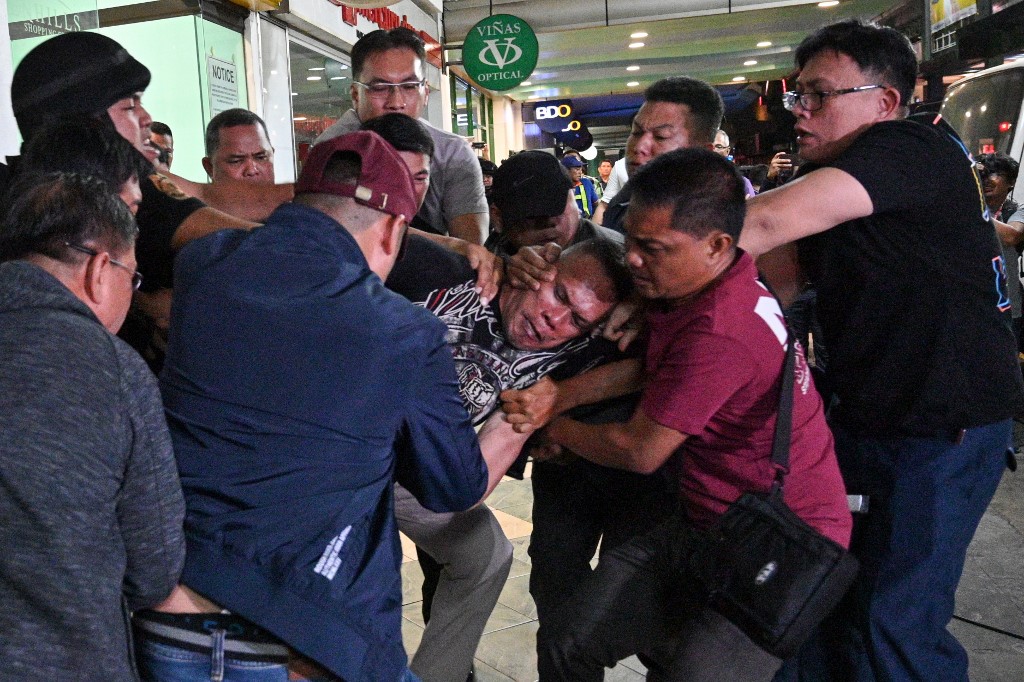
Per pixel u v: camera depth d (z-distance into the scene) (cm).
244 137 289
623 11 1080
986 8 779
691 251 158
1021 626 303
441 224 332
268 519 126
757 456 173
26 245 125
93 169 147
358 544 134
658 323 171
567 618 185
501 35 929
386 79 300
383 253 145
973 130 732
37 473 106
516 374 199
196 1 571
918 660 200
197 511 128
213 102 596
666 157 160
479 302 194
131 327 192
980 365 191
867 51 189
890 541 198
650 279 165
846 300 196
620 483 217
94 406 112
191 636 129
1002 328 197
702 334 161
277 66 678
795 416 173
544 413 184
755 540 159
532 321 186
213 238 140
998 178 527
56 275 125
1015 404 198
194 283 133
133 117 178
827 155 200
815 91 195
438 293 194
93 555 110
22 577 105
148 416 120
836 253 194
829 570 153
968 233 187
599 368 190
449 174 324
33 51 168
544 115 1908
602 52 1393
